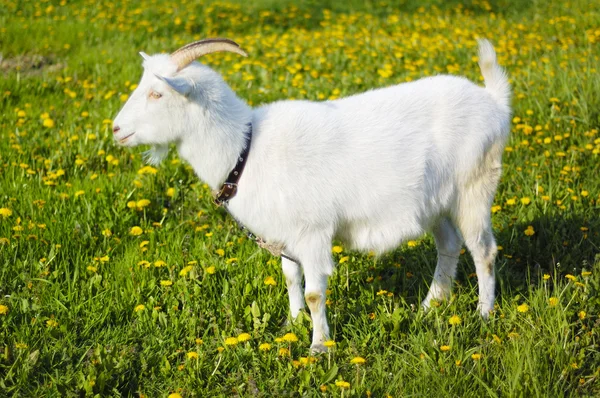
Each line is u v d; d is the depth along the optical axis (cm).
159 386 371
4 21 1159
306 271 390
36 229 489
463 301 431
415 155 398
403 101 405
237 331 409
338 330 414
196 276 450
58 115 749
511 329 402
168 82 354
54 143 648
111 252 481
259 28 1226
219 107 376
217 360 384
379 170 389
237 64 866
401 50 984
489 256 434
